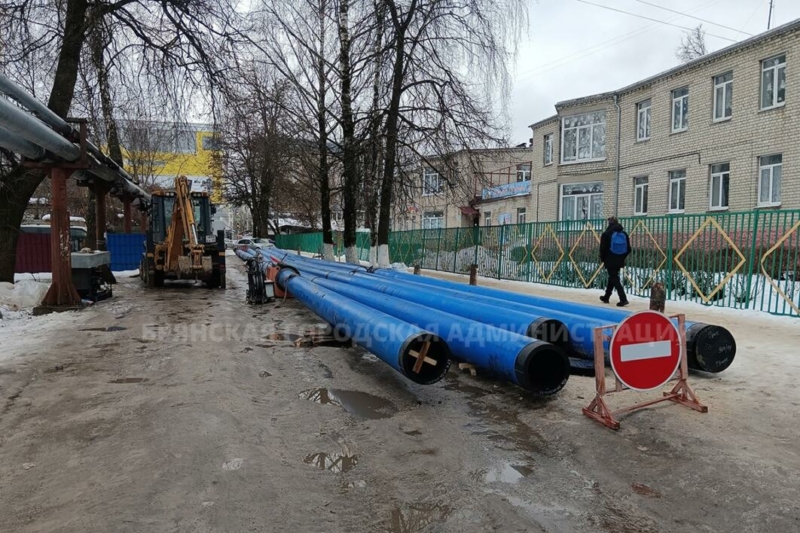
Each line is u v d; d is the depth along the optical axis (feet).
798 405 14.58
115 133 50.90
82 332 26.21
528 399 15.75
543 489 10.29
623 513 9.39
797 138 44.55
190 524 8.73
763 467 10.94
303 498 9.77
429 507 9.59
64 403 15.07
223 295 44.11
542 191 77.20
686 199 55.83
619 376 13.29
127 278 62.59
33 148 31.07
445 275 58.13
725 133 51.13
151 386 16.70
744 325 25.58
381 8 48.21
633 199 63.57
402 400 15.85
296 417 14.23
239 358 20.67
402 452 12.01
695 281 32.94
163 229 53.16
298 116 60.95
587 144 69.36
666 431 12.90
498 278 52.42
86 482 10.23
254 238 131.95
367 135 50.70
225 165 131.23
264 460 11.27
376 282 29.32
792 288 27.35
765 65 47.85
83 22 37.32
